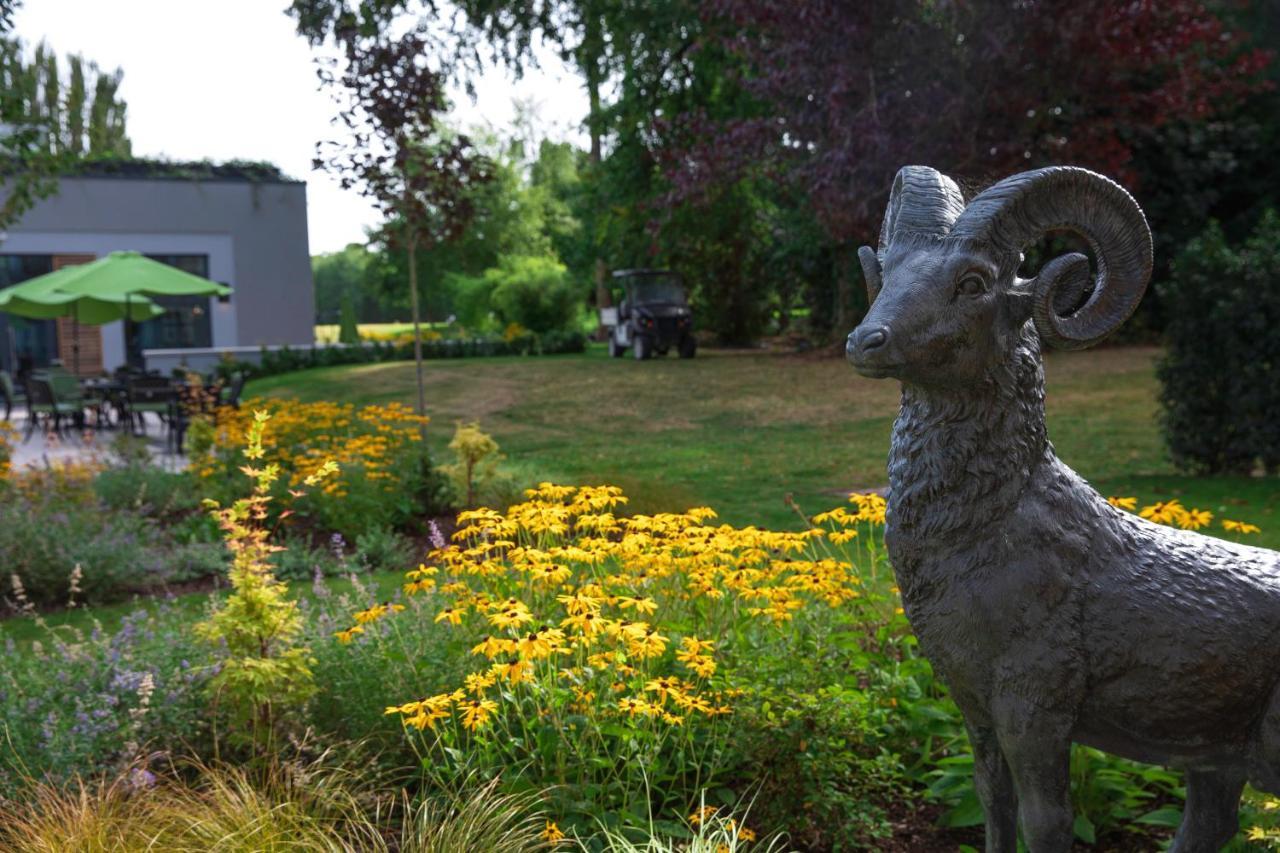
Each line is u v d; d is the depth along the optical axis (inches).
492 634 173.3
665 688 144.9
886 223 117.4
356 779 155.8
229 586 315.9
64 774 153.4
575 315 1515.7
